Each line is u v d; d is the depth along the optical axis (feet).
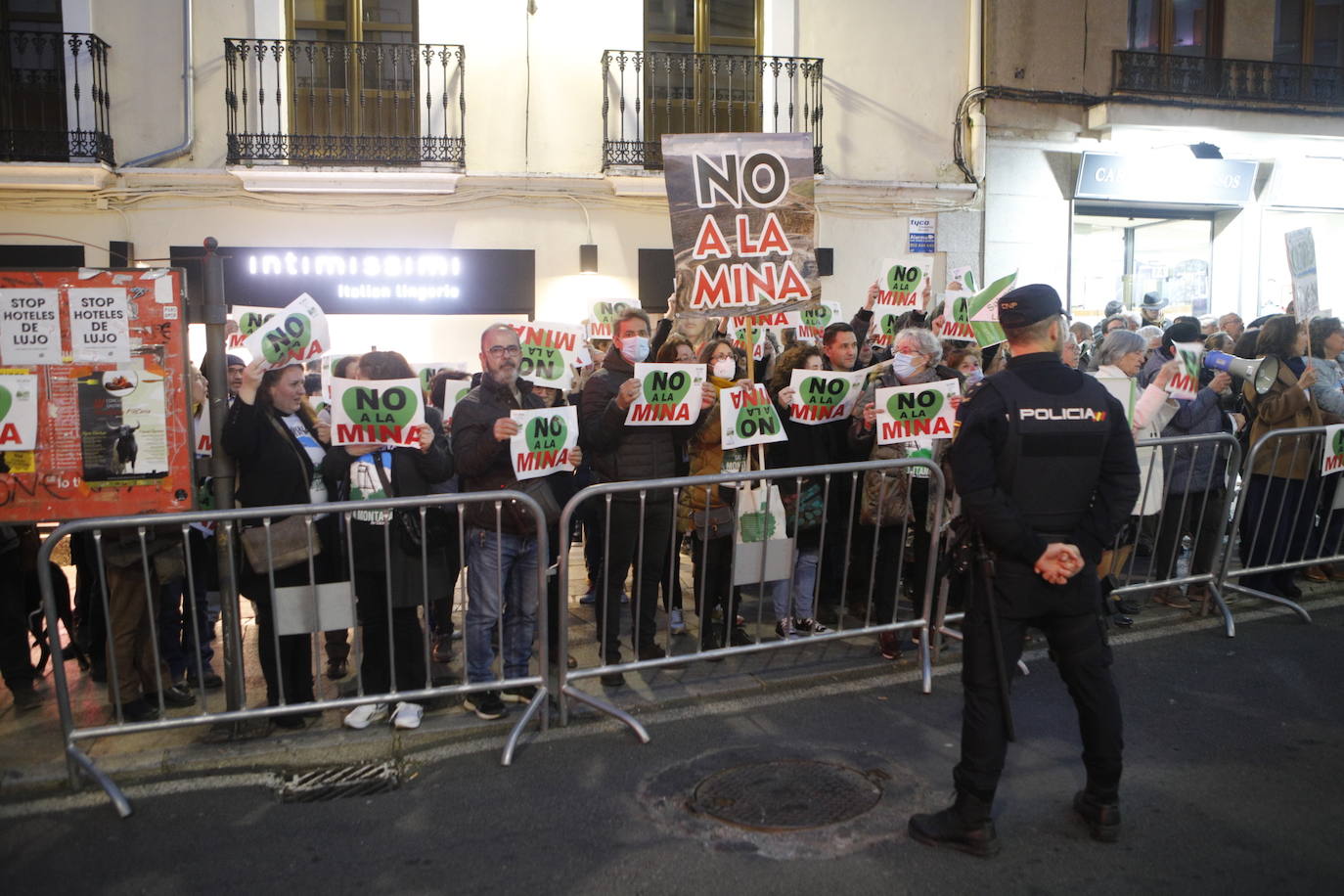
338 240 37.50
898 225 41.86
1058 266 44.09
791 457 18.30
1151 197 44.68
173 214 36.27
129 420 14.17
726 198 17.31
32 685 16.60
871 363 23.44
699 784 13.05
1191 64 43.93
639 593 15.84
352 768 13.70
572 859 11.23
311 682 15.65
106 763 13.73
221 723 14.75
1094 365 24.11
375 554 14.90
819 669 17.19
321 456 15.39
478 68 38.06
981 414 11.05
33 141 34.73
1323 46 45.85
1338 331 21.06
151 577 15.14
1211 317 33.83
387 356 15.08
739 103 40.24
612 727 15.01
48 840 11.89
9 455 13.97
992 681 11.10
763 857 11.18
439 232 38.22
